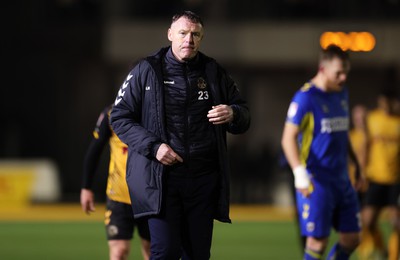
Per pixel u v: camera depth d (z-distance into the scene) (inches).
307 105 914.7
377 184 1291.8
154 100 735.1
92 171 955.3
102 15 3791.8
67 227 1980.8
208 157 743.1
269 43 3722.9
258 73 3860.7
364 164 1284.4
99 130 930.1
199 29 732.0
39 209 2623.0
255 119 3865.7
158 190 728.3
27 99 3811.5
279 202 2997.0
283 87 3870.6
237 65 3818.9
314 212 915.4
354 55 3678.6
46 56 3816.4
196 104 738.8
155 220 739.4
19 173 2736.2
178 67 740.0
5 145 3737.7
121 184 912.3
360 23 3681.1
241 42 3715.6
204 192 744.3
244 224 2036.2
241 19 3759.8
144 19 3777.1
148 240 921.5
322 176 919.0
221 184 745.6
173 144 734.5
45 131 3811.5
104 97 3850.9
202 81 742.5
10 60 3809.1
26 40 3804.1
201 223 747.4
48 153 3799.2
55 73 3818.9
